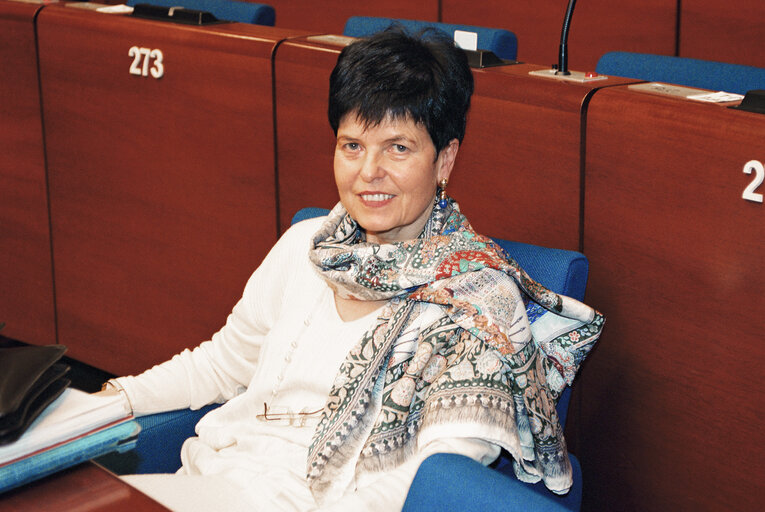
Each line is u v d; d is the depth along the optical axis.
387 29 1.27
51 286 2.76
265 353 1.38
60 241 2.70
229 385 1.47
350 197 1.27
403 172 1.24
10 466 0.83
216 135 2.27
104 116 2.47
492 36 2.36
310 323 1.34
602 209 1.66
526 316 1.23
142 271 2.53
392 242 1.34
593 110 1.63
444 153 1.29
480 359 1.16
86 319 2.71
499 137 1.78
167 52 2.29
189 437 1.45
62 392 0.91
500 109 1.76
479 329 1.17
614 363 1.70
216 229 2.35
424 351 1.21
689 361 1.60
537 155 1.73
